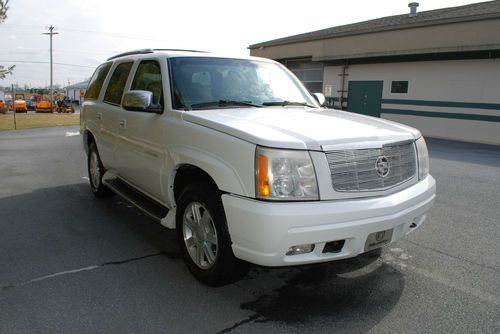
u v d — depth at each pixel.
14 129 19.91
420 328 3.01
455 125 16.27
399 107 18.20
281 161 2.98
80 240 4.65
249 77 4.73
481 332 2.98
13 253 4.27
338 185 3.09
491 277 3.86
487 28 14.22
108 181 5.60
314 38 20.69
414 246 4.59
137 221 5.31
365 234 3.11
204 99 4.20
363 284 3.69
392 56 17.84
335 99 20.89
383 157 3.32
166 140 3.94
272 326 3.02
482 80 15.26
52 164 9.41
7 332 2.90
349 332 2.96
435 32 15.71
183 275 3.82
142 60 4.93
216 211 3.31
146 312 3.19
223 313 3.19
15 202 6.12
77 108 61.12
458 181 8.01
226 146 3.22
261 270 3.95
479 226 5.29
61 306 3.25
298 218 2.90
